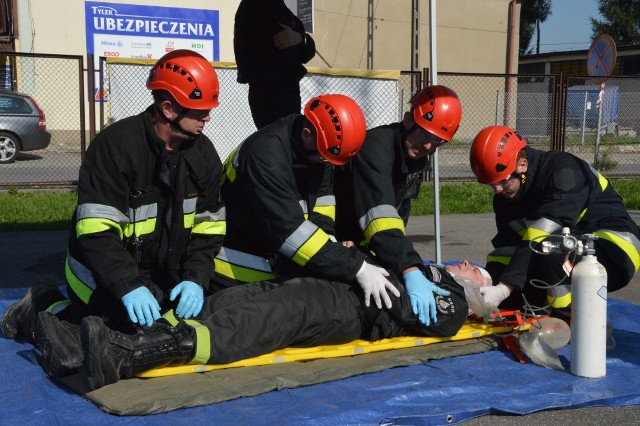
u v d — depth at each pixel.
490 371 3.70
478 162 4.30
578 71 37.09
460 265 4.46
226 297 3.78
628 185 14.09
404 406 3.19
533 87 37.31
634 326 4.65
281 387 3.34
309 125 3.76
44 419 2.97
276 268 4.09
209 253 3.83
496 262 4.66
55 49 21.20
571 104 21.53
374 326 3.89
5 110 16.45
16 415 3.01
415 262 3.94
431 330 3.97
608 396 3.37
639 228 4.62
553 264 4.21
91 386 3.15
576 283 3.63
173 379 3.36
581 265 3.63
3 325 4.12
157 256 3.80
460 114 4.13
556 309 4.31
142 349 3.26
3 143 16.48
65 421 2.94
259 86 5.93
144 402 3.05
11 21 20.56
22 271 6.66
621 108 24.89
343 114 3.71
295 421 2.97
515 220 4.51
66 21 21.30
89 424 2.92
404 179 4.25
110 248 3.46
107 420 2.96
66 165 16.39
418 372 3.64
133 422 2.95
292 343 3.76
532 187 4.34
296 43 5.82
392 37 28.19
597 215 4.50
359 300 3.85
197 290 3.69
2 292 5.33
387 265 3.96
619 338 4.34
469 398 3.31
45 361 3.43
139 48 22.34
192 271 3.76
